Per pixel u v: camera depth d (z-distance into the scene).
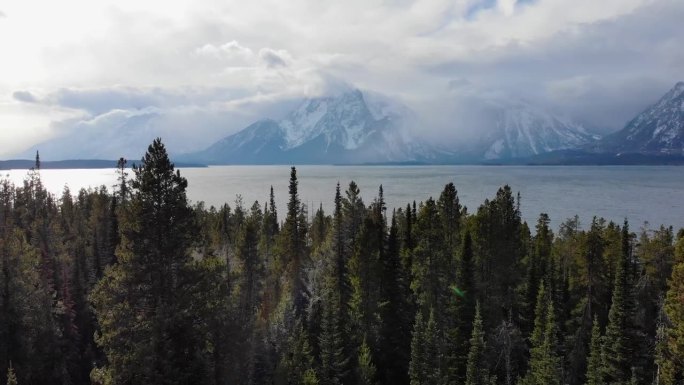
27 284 47.03
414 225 73.56
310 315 61.28
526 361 53.47
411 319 58.22
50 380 49.12
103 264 77.06
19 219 90.19
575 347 53.16
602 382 45.75
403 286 61.75
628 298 47.62
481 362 45.22
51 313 51.75
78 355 57.97
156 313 27.06
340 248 63.25
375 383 51.53
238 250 60.59
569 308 66.81
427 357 45.16
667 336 42.31
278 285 72.50
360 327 55.91
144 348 26.08
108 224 82.94
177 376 27.23
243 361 33.06
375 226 60.94
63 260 72.75
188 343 28.94
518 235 74.00
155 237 28.23
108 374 26.86
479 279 63.09
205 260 33.72
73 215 105.00
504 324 50.28
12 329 43.47
